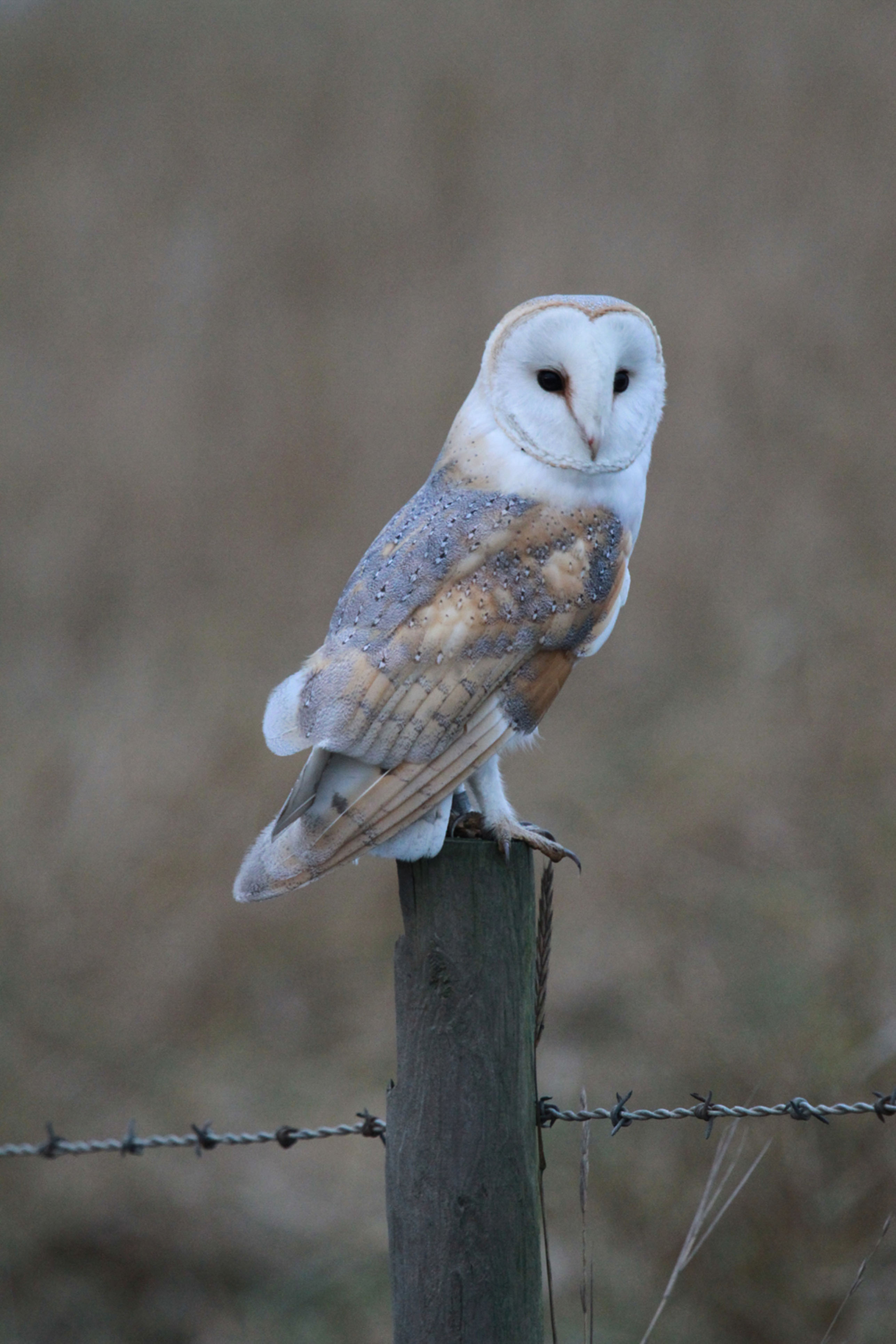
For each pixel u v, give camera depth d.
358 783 4.57
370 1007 10.60
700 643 14.97
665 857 10.79
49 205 26.66
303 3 32.16
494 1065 4.14
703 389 17.70
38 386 21.62
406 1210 4.19
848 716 11.47
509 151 24.78
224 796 11.24
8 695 14.80
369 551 5.06
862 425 16.45
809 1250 6.88
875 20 24.59
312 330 21.47
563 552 4.89
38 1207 8.25
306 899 11.34
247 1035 10.18
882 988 7.76
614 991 10.05
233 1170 8.86
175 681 14.13
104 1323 7.82
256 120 28.20
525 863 4.29
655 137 23.70
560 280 20.50
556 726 14.33
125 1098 9.21
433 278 22.22
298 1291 8.10
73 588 17.16
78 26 33.34
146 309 23.39
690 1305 7.05
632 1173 7.71
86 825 10.77
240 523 17.69
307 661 4.95
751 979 8.55
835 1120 7.10
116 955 10.09
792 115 23.00
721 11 26.33
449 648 4.69
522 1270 4.18
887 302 18.19
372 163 25.58
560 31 27.53
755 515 16.06
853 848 9.65
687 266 19.94
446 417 18.86
